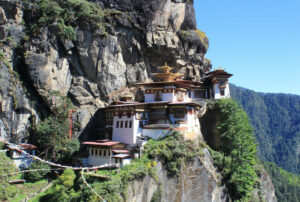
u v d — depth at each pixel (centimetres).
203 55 6850
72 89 5419
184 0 6612
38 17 5369
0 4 5141
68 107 5050
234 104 5156
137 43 5866
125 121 4941
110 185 3409
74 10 5553
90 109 5522
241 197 4772
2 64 4753
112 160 4259
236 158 4728
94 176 3712
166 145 4428
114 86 5684
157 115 5181
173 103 4981
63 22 5272
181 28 6562
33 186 4059
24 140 4888
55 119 4766
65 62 5378
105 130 5272
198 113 5488
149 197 3856
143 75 6062
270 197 5766
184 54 6400
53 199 3622
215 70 6269
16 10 5269
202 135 5388
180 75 6197
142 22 5831
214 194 4381
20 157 4453
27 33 5300
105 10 5819
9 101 4728
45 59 5050
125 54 5884
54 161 4569
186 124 4947
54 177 4388
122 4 5900
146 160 4091
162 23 6025
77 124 5222
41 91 5000
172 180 4200
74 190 3625
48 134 4566
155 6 5881
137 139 4775
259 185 5438
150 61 6222
